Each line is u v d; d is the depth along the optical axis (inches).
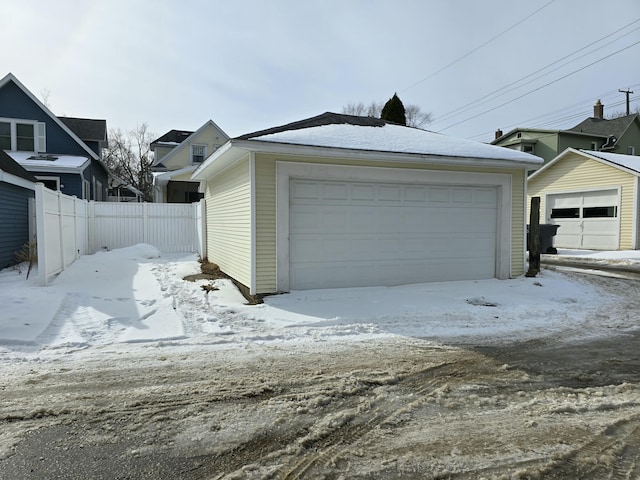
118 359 177.2
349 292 303.7
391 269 332.2
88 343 197.3
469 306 277.9
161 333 213.3
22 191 422.3
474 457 106.7
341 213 314.8
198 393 143.6
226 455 107.0
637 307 291.3
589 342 209.9
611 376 164.4
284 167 293.1
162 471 99.7
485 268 366.0
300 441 113.7
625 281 384.5
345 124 399.9
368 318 245.1
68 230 384.8
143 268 418.6
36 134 669.3
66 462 102.8
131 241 556.7
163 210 569.3
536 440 115.2
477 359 182.4
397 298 291.4
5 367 165.5
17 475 97.2
